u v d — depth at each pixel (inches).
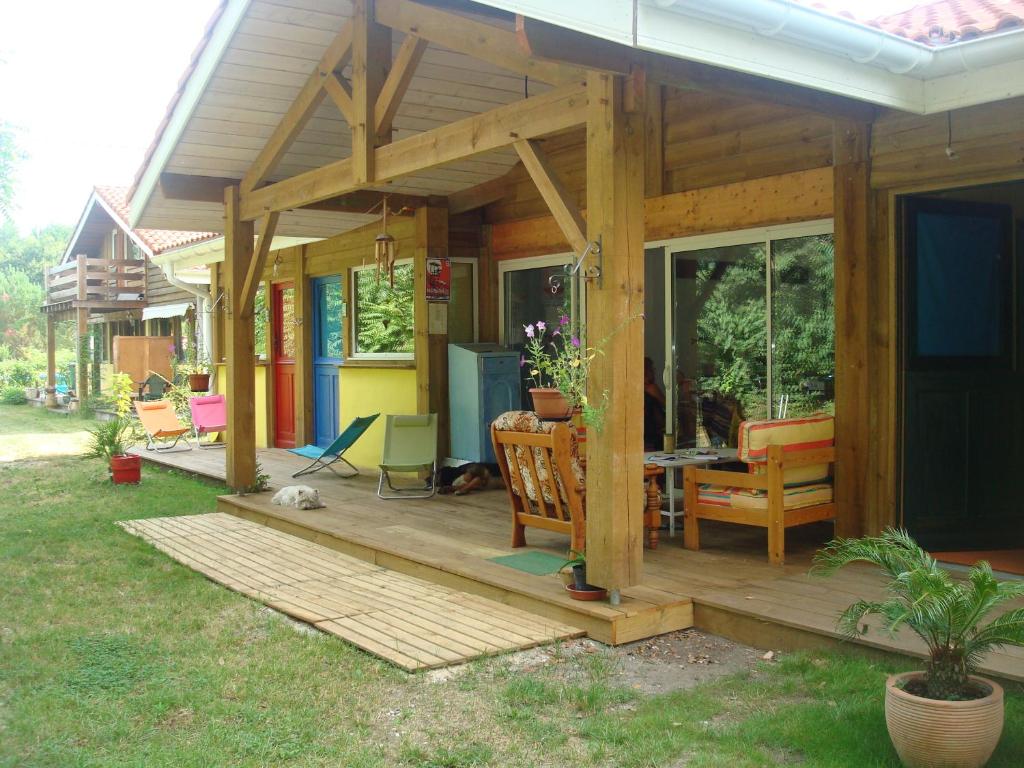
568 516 230.5
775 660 169.2
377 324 414.3
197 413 496.7
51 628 192.4
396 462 325.7
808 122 240.1
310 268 462.0
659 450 295.9
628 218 180.5
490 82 296.0
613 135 176.9
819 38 163.2
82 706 150.3
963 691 123.3
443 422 353.4
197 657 174.6
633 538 185.6
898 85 185.8
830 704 145.5
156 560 251.4
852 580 200.1
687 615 187.3
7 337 1910.7
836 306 226.7
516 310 356.5
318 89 273.7
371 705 150.9
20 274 1969.7
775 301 256.4
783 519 213.8
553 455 214.8
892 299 218.7
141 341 686.5
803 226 245.9
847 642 162.7
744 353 267.6
